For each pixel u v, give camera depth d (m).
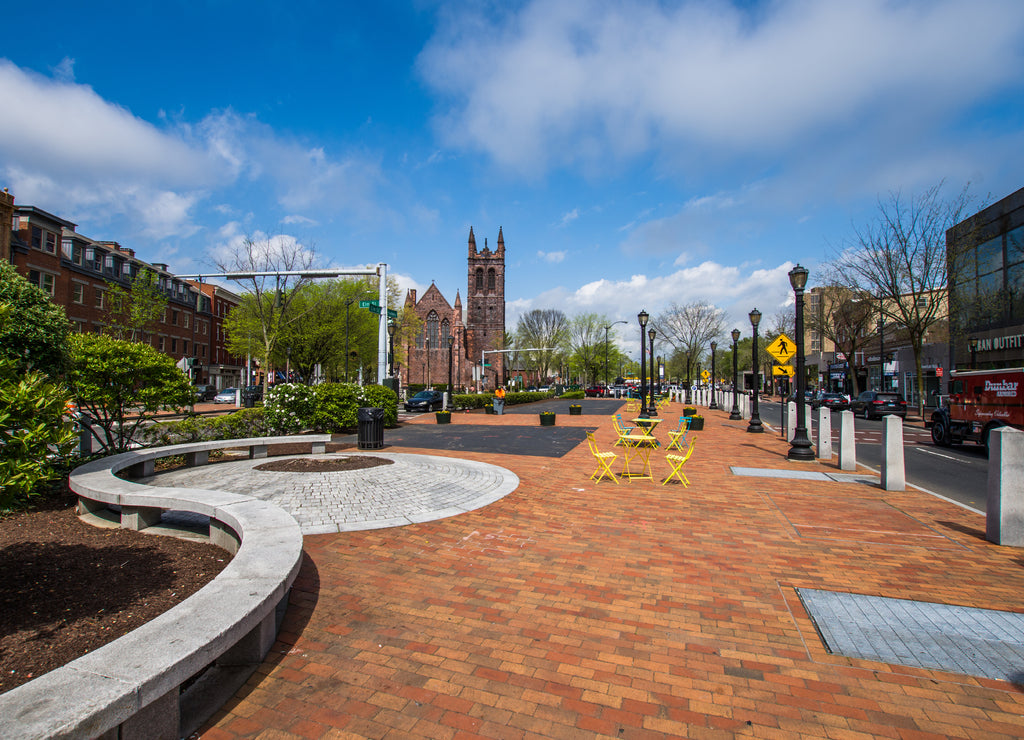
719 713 2.79
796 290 12.16
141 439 10.60
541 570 4.88
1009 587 4.48
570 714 2.78
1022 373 12.61
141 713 2.29
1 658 2.77
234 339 39.03
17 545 4.71
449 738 2.59
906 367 37.72
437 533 6.00
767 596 4.30
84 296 38.03
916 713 2.78
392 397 19.97
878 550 5.46
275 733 2.61
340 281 39.47
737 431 19.56
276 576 3.29
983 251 26.34
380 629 3.72
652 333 28.92
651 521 6.57
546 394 52.06
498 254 79.31
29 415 3.47
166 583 3.87
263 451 10.90
